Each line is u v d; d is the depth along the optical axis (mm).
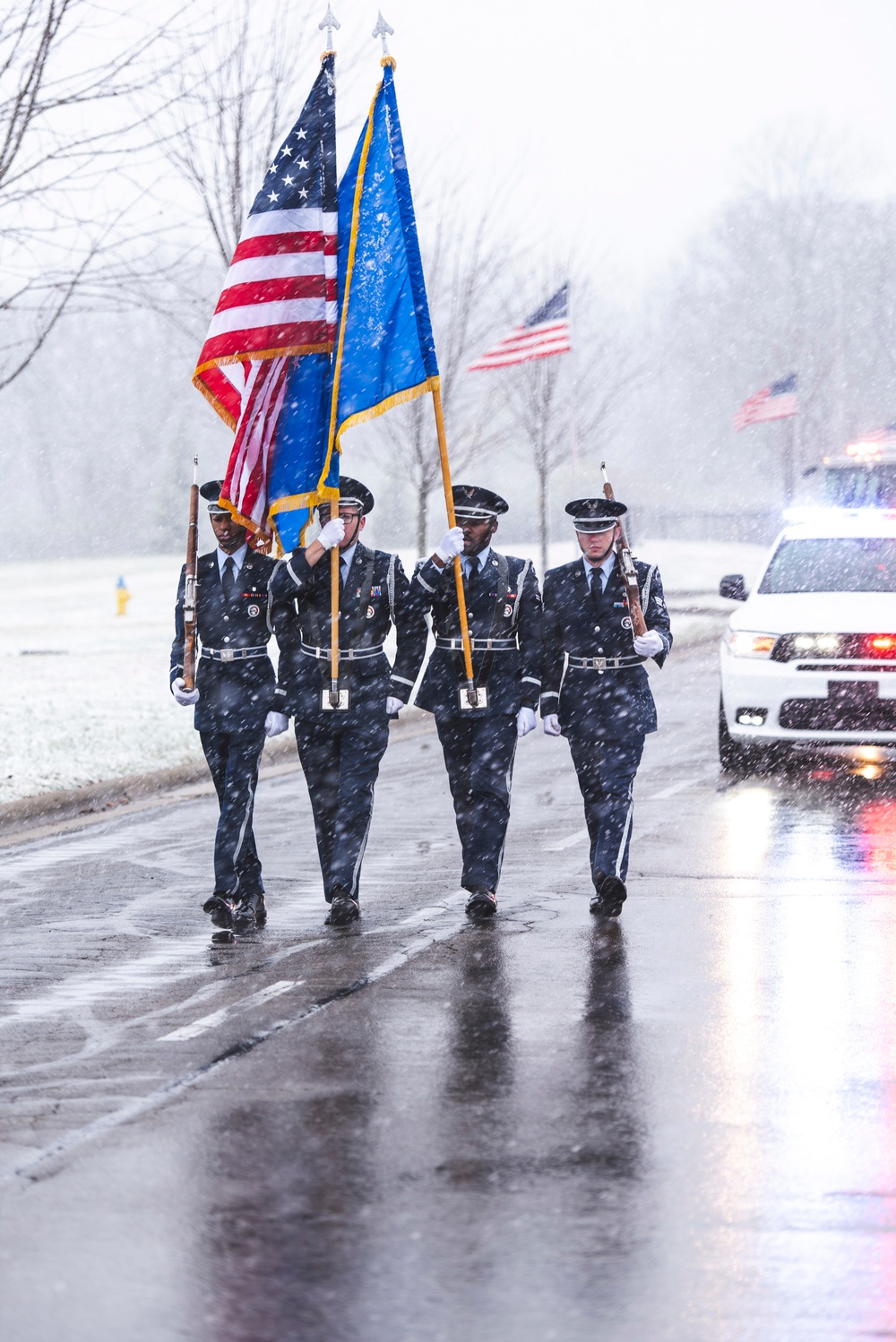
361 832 13039
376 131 13883
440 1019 10078
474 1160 7629
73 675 36062
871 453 35562
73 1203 7176
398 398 13508
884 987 10734
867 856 15531
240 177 27594
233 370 13898
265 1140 7949
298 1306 6125
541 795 20250
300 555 12820
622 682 13273
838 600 21062
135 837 17906
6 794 19797
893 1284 6262
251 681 13109
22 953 12234
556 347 41125
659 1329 5902
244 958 11906
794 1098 8492
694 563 83812
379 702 13109
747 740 20656
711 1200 7129
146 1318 6051
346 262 13961
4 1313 6102
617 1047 9438
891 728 20078
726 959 11531
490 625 13109
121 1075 9070
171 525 122188
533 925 12781
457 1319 6000
